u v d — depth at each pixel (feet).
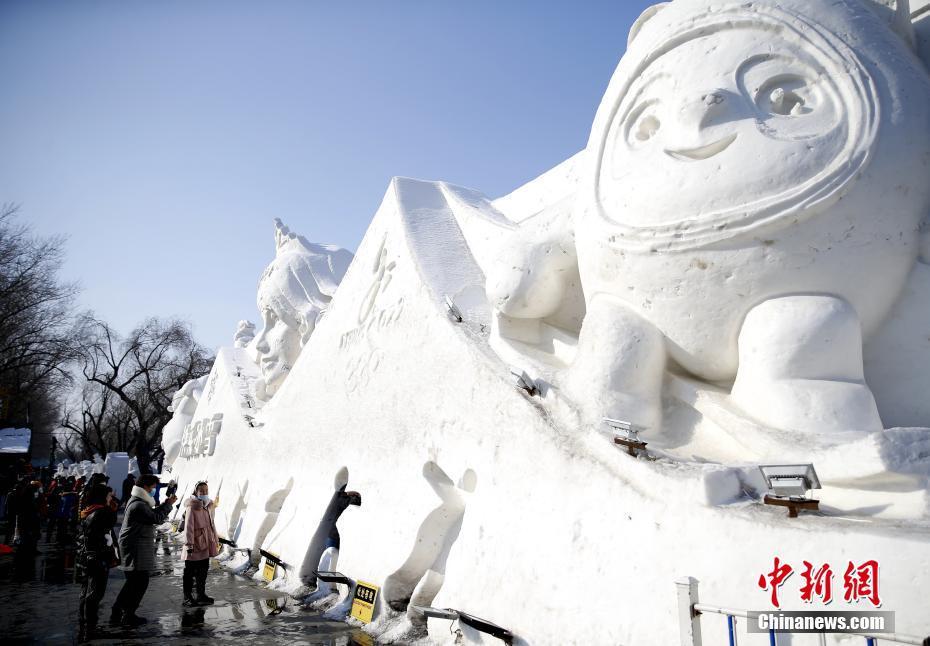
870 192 11.57
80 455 209.97
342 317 29.35
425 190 27.04
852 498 10.22
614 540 12.02
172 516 61.93
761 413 11.93
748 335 12.30
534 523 14.07
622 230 13.38
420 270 22.38
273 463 34.53
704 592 10.16
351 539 22.31
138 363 117.70
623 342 13.79
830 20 12.66
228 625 20.70
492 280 17.66
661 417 13.80
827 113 12.10
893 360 12.36
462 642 15.19
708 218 12.20
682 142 12.84
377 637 18.07
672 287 12.94
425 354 20.59
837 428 11.11
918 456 9.65
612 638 11.46
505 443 15.69
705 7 13.74
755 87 12.66
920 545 8.27
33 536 40.16
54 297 76.59
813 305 11.73
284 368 42.65
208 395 58.54
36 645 18.63
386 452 21.86
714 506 10.52
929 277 12.04
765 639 9.21
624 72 14.83
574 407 14.08
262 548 30.81
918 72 12.76
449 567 16.61
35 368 88.17
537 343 17.83
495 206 26.78
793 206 11.56
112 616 21.85
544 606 13.10
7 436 98.37
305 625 20.36
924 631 7.97
